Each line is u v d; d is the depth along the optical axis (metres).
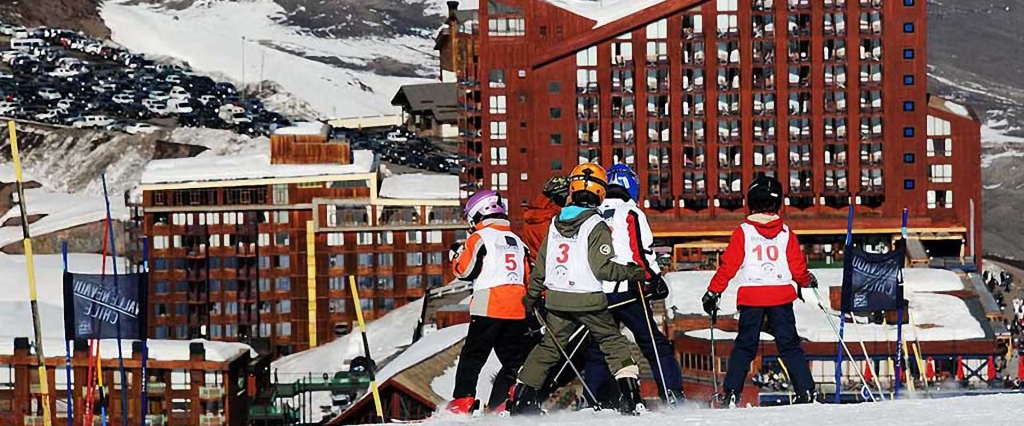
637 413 38.56
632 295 42.25
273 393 170.12
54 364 157.88
